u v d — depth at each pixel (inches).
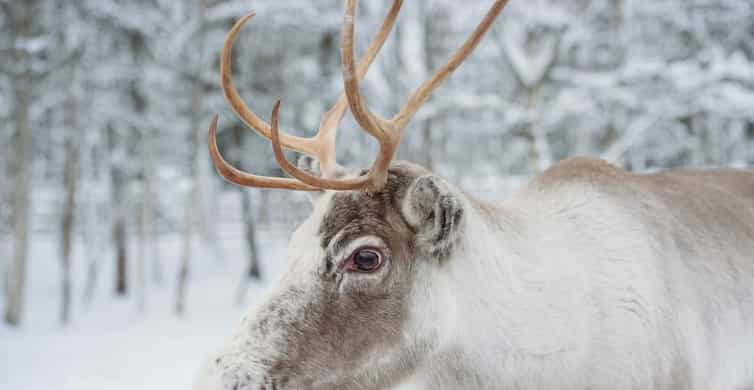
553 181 112.3
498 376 93.0
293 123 650.8
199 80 596.4
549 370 94.0
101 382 332.8
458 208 84.0
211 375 81.7
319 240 85.5
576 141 673.6
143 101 626.5
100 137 654.5
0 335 479.2
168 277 773.9
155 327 507.2
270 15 595.2
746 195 129.0
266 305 84.2
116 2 563.5
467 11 530.3
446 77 88.6
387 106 600.1
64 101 588.7
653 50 568.7
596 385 96.7
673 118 523.5
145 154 640.4
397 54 636.7
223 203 1148.5
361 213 85.6
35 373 356.8
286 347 82.3
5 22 560.1
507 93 716.7
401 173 88.9
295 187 89.7
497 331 91.8
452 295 89.0
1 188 617.6
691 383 100.3
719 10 542.0
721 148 582.2
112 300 658.8
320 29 620.1
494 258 92.4
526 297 93.4
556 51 516.1
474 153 924.6
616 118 559.8
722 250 110.8
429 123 646.5
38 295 681.6
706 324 103.5
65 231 561.9
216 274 784.3
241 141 682.2
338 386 84.9
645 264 99.5
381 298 85.2
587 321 95.7
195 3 616.1
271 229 940.0
